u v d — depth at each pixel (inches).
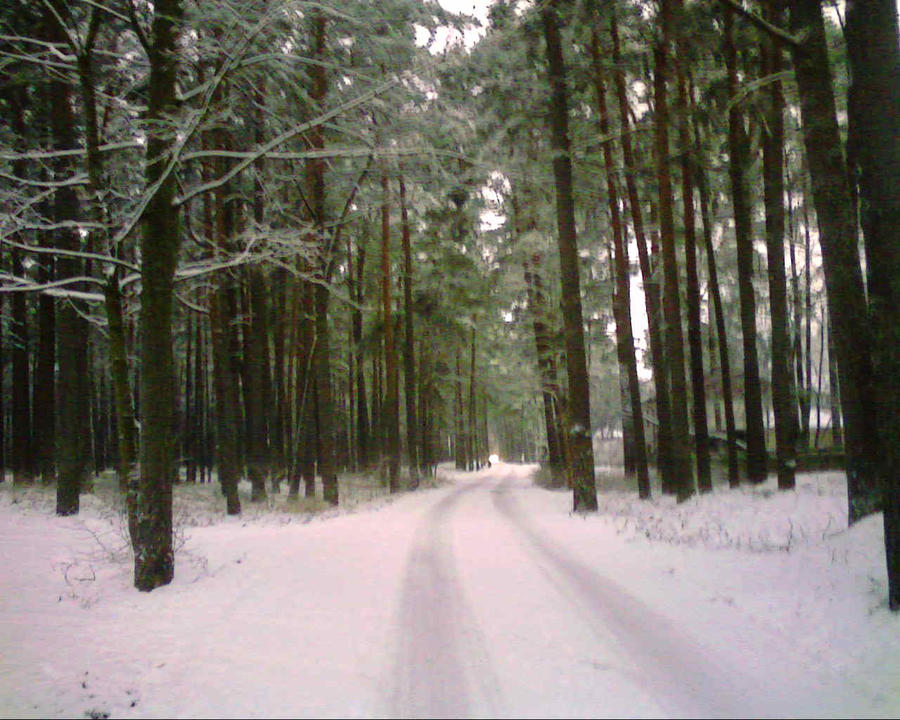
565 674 195.9
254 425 819.4
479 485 1294.3
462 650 218.8
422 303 1214.9
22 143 496.1
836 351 335.0
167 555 304.5
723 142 730.8
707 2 584.7
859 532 305.3
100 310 773.9
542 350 999.6
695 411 663.8
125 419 324.8
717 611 259.0
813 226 940.0
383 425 1220.5
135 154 387.2
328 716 166.2
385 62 483.5
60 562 339.0
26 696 180.4
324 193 758.5
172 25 311.6
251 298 896.3
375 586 312.5
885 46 245.3
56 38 462.6
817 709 170.1
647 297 759.7
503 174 525.7
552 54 646.5
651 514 577.0
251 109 448.5
